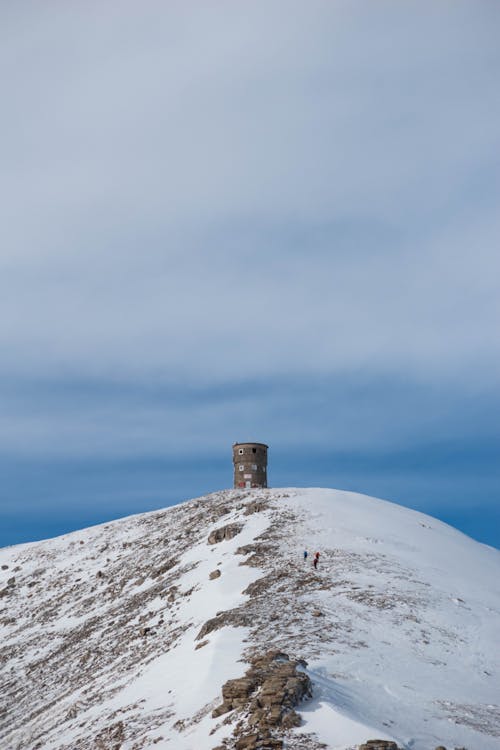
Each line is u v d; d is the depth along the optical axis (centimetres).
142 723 3653
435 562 7181
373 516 8769
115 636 6706
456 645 4872
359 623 5056
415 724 3353
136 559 9406
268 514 8731
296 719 3048
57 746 4041
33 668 7031
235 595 6162
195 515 10394
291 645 4397
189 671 4247
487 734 3397
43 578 10138
